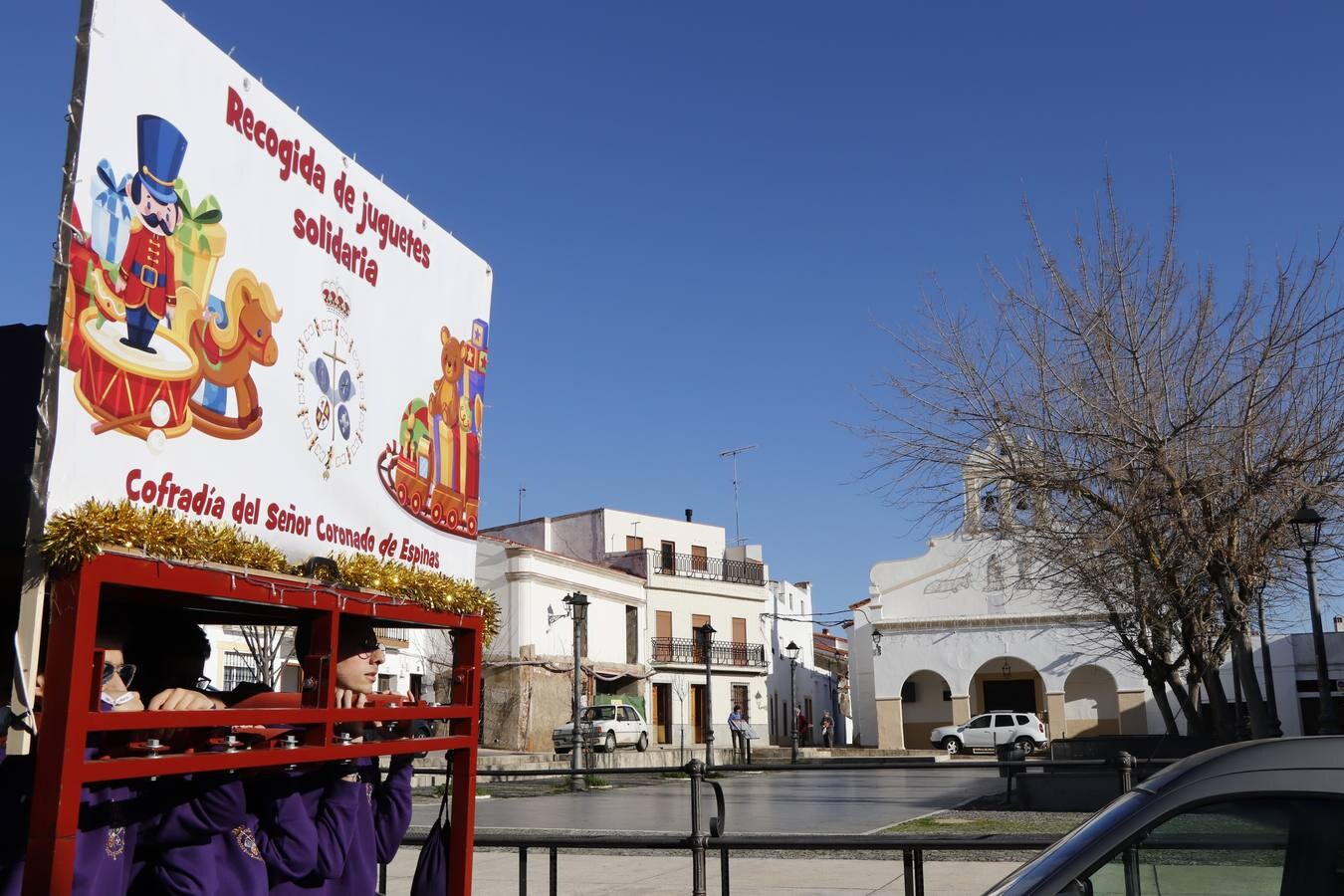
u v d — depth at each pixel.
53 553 2.56
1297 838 2.58
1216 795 2.69
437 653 28.72
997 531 15.35
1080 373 14.30
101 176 2.77
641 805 19.83
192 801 3.27
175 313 3.01
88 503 2.63
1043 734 40.78
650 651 49.03
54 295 2.64
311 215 3.68
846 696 72.06
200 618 3.92
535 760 30.72
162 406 2.95
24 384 3.02
